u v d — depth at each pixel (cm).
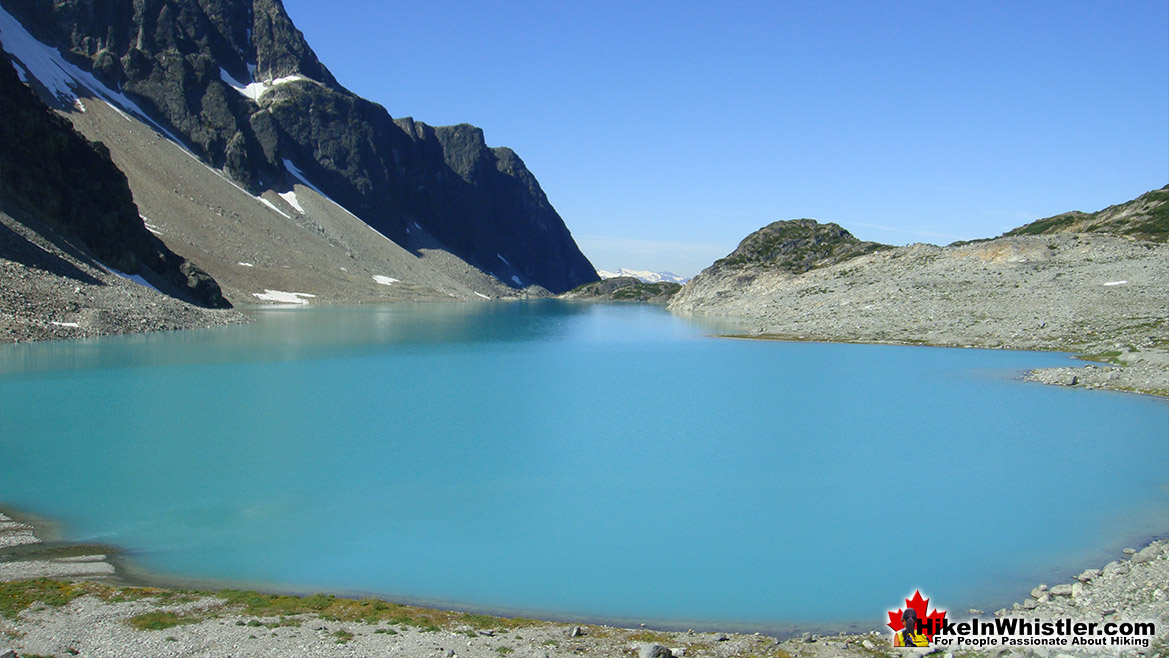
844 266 12975
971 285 9488
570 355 7381
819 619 1878
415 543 2384
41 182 9575
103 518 2533
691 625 1844
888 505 2767
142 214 17112
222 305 12150
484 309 17700
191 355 6538
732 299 14825
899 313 8994
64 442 3509
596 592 2038
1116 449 3519
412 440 3688
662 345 8369
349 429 3903
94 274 8931
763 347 7988
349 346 7875
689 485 3008
